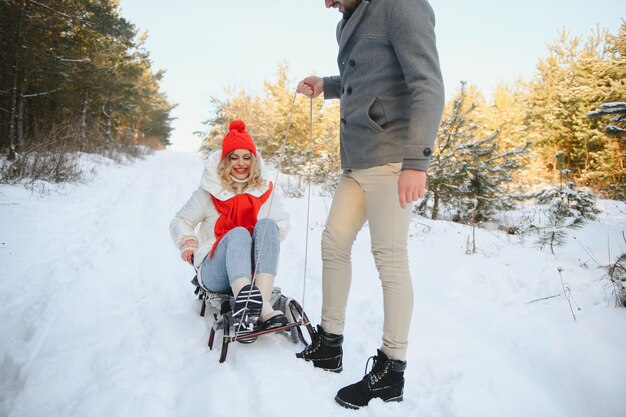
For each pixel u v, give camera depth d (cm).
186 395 198
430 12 187
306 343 248
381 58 196
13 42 983
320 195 796
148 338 255
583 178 1197
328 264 225
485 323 285
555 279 342
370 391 197
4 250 408
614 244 455
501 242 481
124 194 842
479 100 1647
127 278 362
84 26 1256
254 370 211
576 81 1455
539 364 232
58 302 299
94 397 191
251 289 219
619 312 269
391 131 199
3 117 1084
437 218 661
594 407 195
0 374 217
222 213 275
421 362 242
